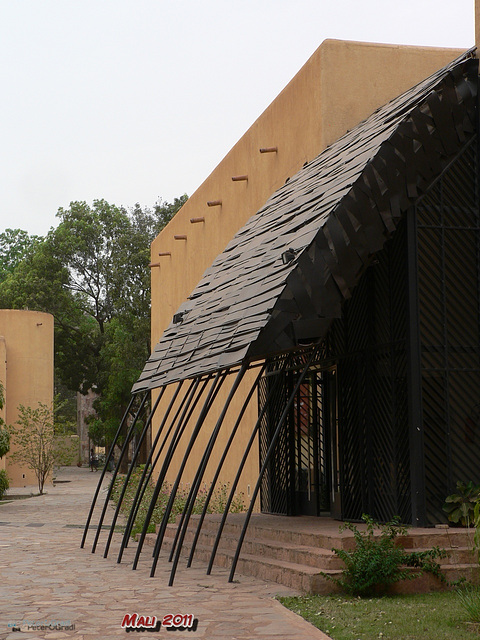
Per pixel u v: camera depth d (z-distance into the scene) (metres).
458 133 10.84
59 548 13.85
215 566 11.01
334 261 9.80
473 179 10.89
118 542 14.80
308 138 15.08
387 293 10.92
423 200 10.66
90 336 59.81
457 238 10.70
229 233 20.19
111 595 8.77
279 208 13.25
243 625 6.99
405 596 8.15
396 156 10.30
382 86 14.53
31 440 35.91
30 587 9.41
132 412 51.06
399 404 10.45
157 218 54.91
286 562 9.42
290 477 14.04
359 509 11.31
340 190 10.27
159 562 11.68
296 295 9.60
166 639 6.54
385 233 10.23
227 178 20.44
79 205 59.47
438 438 10.14
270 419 15.03
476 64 11.08
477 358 10.50
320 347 12.80
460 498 9.77
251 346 9.40
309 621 7.05
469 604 7.09
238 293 11.42
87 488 38.28
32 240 77.94
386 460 10.67
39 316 42.25
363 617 7.08
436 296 10.49
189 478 22.16
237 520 13.01
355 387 11.56
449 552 8.66
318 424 13.27
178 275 25.50
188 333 12.83
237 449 18.02
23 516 22.00
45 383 42.22
